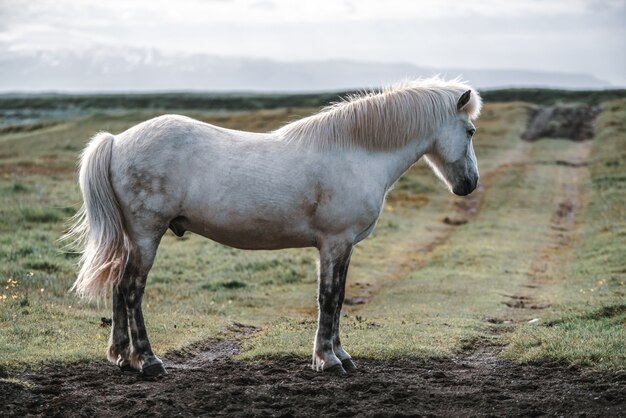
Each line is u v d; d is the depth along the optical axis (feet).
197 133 25.70
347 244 26.20
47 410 21.44
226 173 25.14
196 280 52.01
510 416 21.22
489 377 26.00
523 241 76.59
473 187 28.58
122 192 25.39
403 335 33.42
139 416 20.79
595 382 24.20
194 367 28.14
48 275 46.11
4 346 27.66
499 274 58.95
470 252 68.74
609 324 35.45
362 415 21.11
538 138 159.43
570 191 107.24
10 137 159.74
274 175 25.21
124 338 26.27
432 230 83.97
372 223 26.89
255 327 37.40
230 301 45.09
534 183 111.75
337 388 23.86
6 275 44.39
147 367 25.38
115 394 23.25
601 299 43.62
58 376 25.20
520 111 189.16
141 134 25.59
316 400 22.49
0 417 20.56
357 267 61.00
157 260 57.36
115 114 183.52
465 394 23.29
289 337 32.58
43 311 35.27
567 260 66.49
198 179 25.23
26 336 30.09
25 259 49.93
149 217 25.34
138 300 25.75
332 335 26.94
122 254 26.23
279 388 23.62
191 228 26.25
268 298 47.52
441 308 43.70
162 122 25.79
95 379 25.05
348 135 26.20
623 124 160.56
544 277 58.54
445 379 25.68
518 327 37.42
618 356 26.43
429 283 53.62
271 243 26.16
